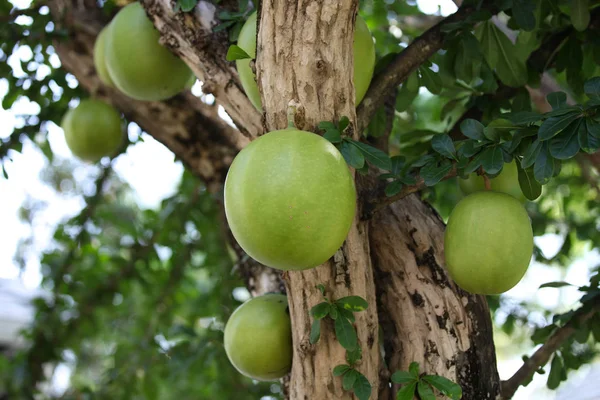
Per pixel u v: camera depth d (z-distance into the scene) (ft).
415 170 6.42
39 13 10.51
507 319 12.42
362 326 5.89
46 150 12.85
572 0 7.83
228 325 6.59
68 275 14.47
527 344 20.88
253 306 6.52
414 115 14.48
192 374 13.74
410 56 7.02
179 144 10.21
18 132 11.51
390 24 13.66
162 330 14.21
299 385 5.97
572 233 13.16
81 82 10.70
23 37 10.25
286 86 5.37
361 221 5.97
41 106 11.54
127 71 8.27
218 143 10.16
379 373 6.34
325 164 4.64
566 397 17.80
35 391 14.01
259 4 5.64
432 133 9.03
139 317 15.43
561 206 14.08
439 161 5.99
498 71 8.36
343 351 5.80
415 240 6.60
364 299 5.77
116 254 14.88
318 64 5.35
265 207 4.51
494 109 8.73
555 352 7.86
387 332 6.61
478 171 6.06
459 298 6.46
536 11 8.04
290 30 5.34
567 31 8.49
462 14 7.43
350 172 5.33
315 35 5.35
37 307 14.19
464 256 5.53
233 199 4.67
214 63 6.90
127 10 8.38
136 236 14.78
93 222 14.76
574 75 8.54
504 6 7.43
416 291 6.49
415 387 6.03
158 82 8.43
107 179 14.21
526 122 5.64
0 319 19.26
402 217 6.71
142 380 13.76
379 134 8.29
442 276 6.52
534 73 8.61
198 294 15.97
